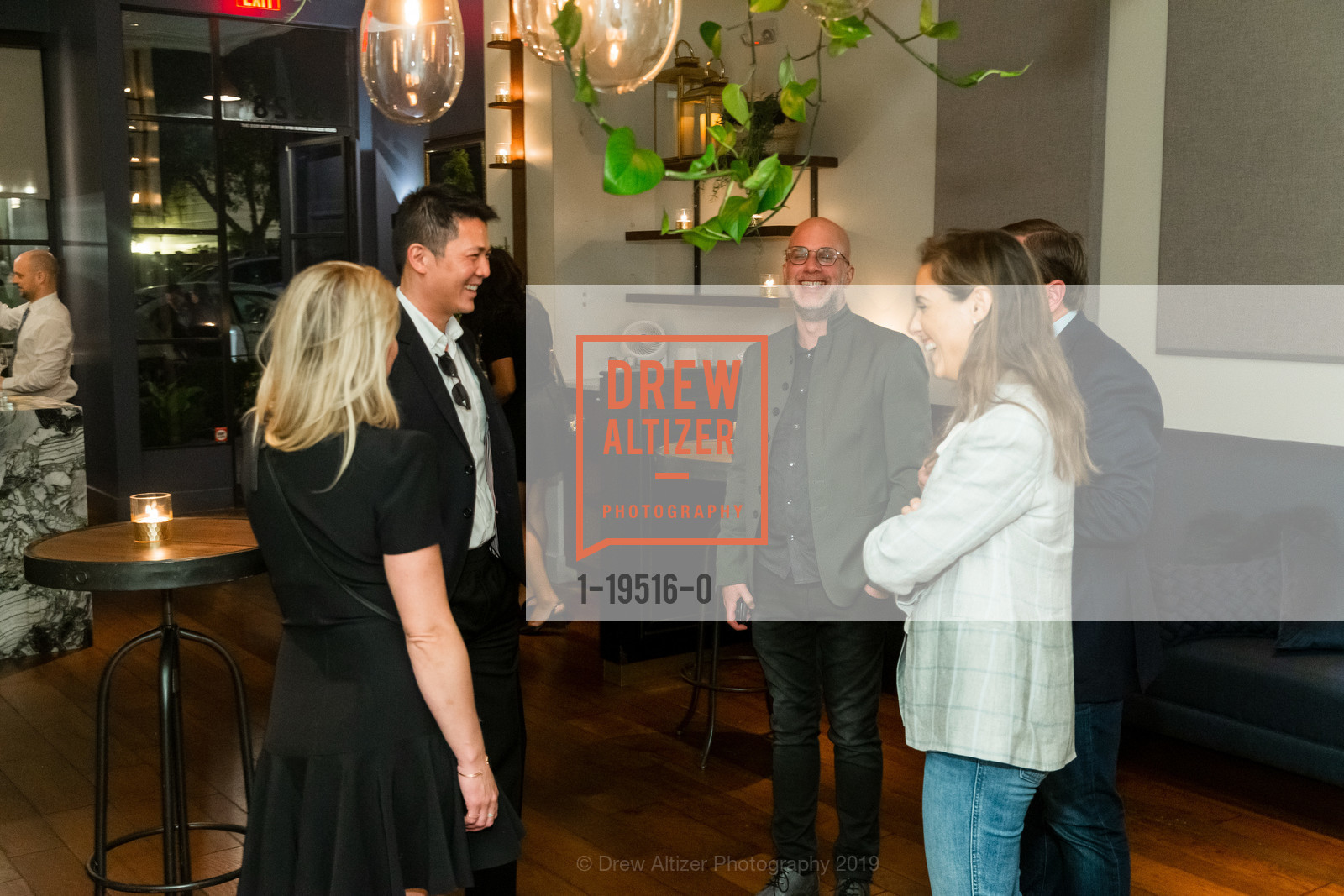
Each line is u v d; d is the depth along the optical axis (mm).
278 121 8078
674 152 6137
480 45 7340
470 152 7543
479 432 2385
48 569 2328
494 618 2398
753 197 1008
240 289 8039
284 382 1765
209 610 5527
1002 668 1802
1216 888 2855
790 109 1108
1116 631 2088
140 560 2324
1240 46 3711
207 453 7977
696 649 4648
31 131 8164
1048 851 2379
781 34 5367
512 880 2420
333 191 8234
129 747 3820
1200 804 3381
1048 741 1813
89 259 7734
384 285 1834
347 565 1784
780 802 2699
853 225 5176
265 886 1789
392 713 1790
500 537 2430
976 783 1846
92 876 2447
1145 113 4047
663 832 3203
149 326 7715
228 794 3436
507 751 2471
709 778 3598
